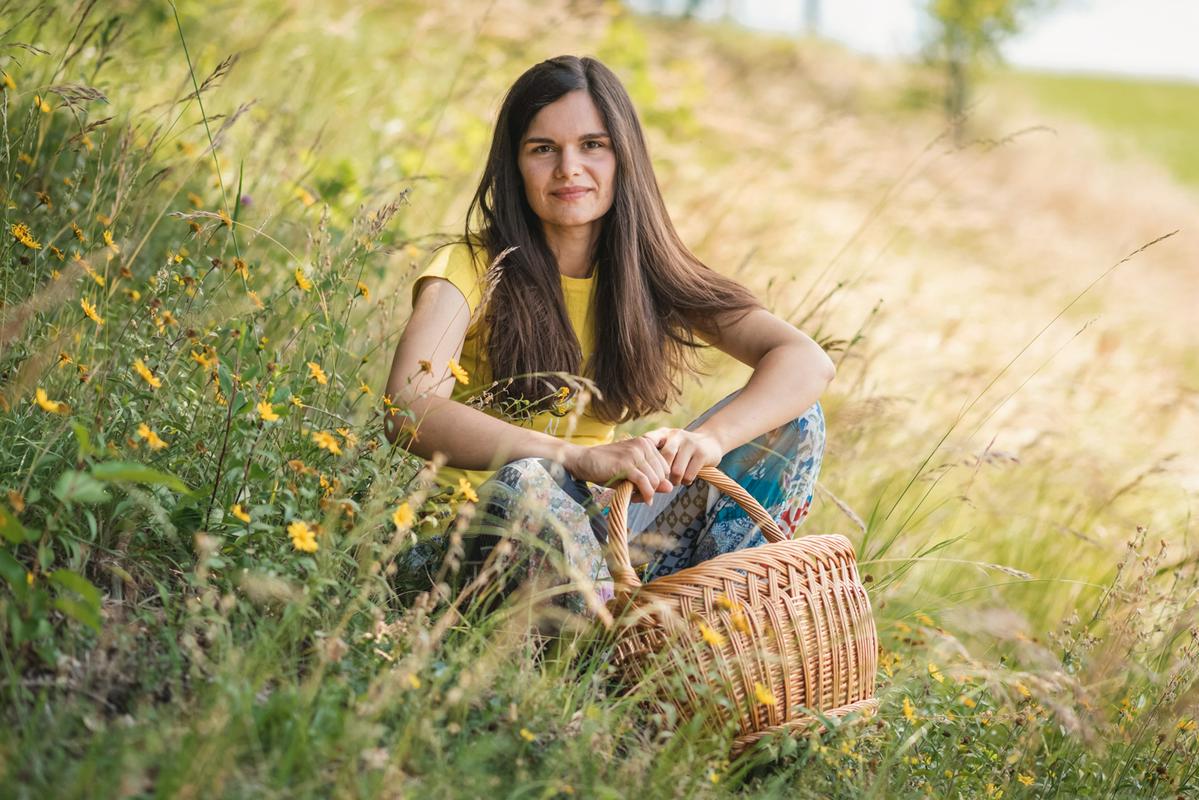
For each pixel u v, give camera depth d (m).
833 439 3.58
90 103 3.57
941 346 5.03
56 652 1.86
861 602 2.35
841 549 2.34
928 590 3.46
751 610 2.17
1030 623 3.45
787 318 3.67
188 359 2.44
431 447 2.41
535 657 2.24
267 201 3.79
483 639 2.07
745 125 7.11
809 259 6.12
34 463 1.97
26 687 1.81
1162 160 18.28
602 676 2.17
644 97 7.30
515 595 2.20
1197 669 2.65
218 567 2.05
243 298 2.58
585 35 7.24
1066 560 3.86
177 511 2.16
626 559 2.19
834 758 2.18
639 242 2.75
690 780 1.98
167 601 2.04
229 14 5.78
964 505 4.06
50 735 1.67
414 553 2.42
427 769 1.84
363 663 2.02
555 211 2.65
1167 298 9.54
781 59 13.60
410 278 3.61
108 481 2.05
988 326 6.49
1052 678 2.35
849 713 2.27
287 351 2.60
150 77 4.64
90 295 2.65
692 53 10.51
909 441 4.08
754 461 2.60
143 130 3.64
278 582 1.95
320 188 3.98
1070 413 5.05
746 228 5.60
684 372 3.05
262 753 1.75
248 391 2.37
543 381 2.62
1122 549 3.96
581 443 2.74
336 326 2.63
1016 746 2.54
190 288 2.43
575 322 2.76
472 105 6.36
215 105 4.73
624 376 2.74
